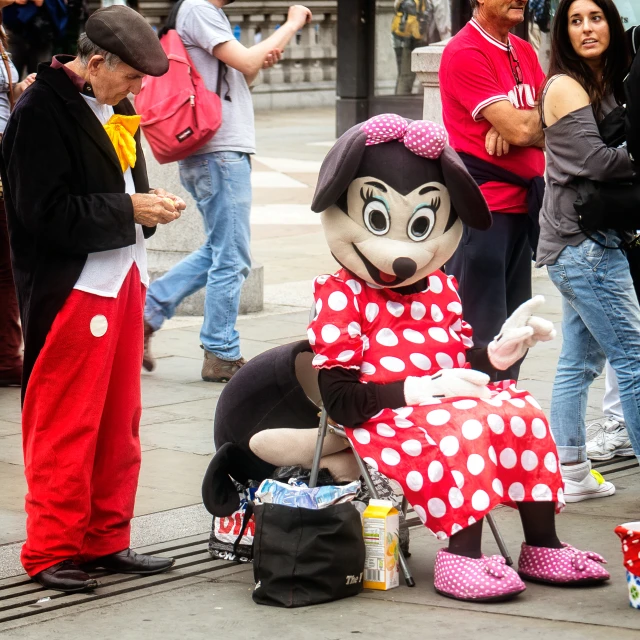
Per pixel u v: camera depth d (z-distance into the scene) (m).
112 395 5.27
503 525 6.03
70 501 5.10
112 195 4.98
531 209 7.02
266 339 10.00
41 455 5.09
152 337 9.42
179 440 7.41
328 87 35.25
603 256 5.96
